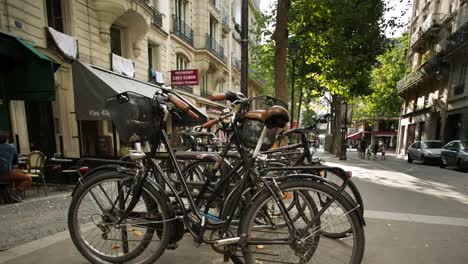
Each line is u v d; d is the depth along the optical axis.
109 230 2.10
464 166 9.17
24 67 4.97
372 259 2.39
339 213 1.85
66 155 6.65
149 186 1.96
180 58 12.41
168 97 1.99
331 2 8.14
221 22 16.41
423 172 9.18
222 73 16.30
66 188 5.27
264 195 1.80
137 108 1.90
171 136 2.28
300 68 13.70
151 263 1.99
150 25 9.03
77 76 5.58
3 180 4.04
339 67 9.70
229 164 2.14
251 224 1.80
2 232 2.91
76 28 6.74
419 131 19.12
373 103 27.16
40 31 5.90
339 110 16.66
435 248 2.63
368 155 17.55
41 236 2.80
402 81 21.20
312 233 1.81
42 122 6.31
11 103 5.56
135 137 1.90
